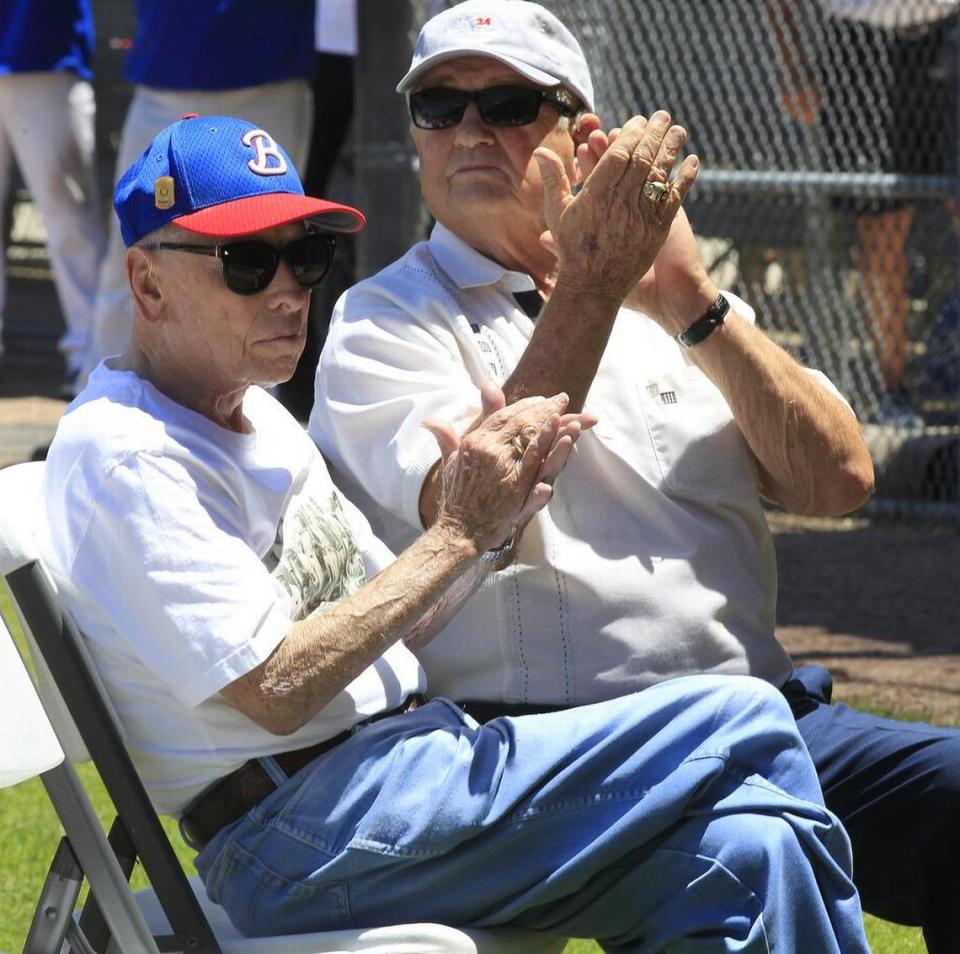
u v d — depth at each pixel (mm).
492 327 11523
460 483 9320
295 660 8992
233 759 9336
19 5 32750
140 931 8961
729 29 30906
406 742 9367
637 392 11406
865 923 13938
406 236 27484
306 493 10219
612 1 28078
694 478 11359
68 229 34344
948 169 28422
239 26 28281
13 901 14039
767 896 8867
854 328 30578
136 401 9469
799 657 20688
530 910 9461
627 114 29062
